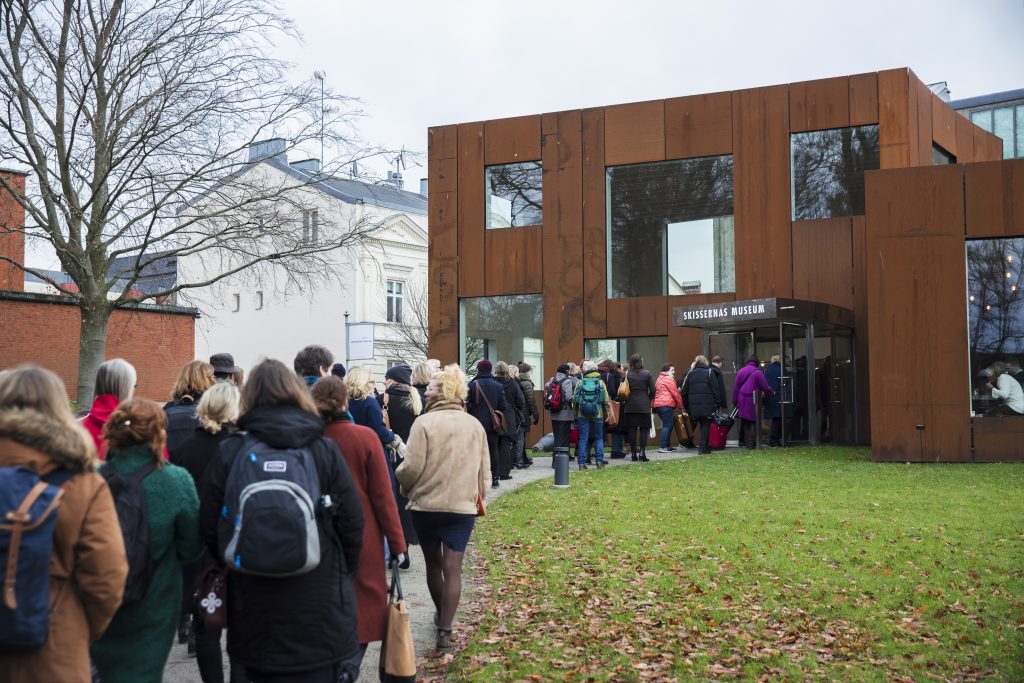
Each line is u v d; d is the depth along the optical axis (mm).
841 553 9266
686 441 20547
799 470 15297
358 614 5258
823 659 6512
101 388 5641
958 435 16234
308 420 4277
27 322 28516
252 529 3945
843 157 21688
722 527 10562
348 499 4348
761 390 19469
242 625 4145
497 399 13969
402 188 53875
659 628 7246
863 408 21547
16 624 3250
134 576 4145
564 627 7312
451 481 6656
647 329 23031
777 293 21953
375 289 45500
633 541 10039
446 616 6648
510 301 24484
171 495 4340
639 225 23344
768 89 22250
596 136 23734
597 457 16344
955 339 16312
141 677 4246
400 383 9680
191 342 33375
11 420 3469
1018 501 11781
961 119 24844
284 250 24141
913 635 6965
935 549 9352
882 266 16688
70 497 3520
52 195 20984
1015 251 16172
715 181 22703
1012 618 7297
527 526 11070
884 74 21344
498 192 24750
